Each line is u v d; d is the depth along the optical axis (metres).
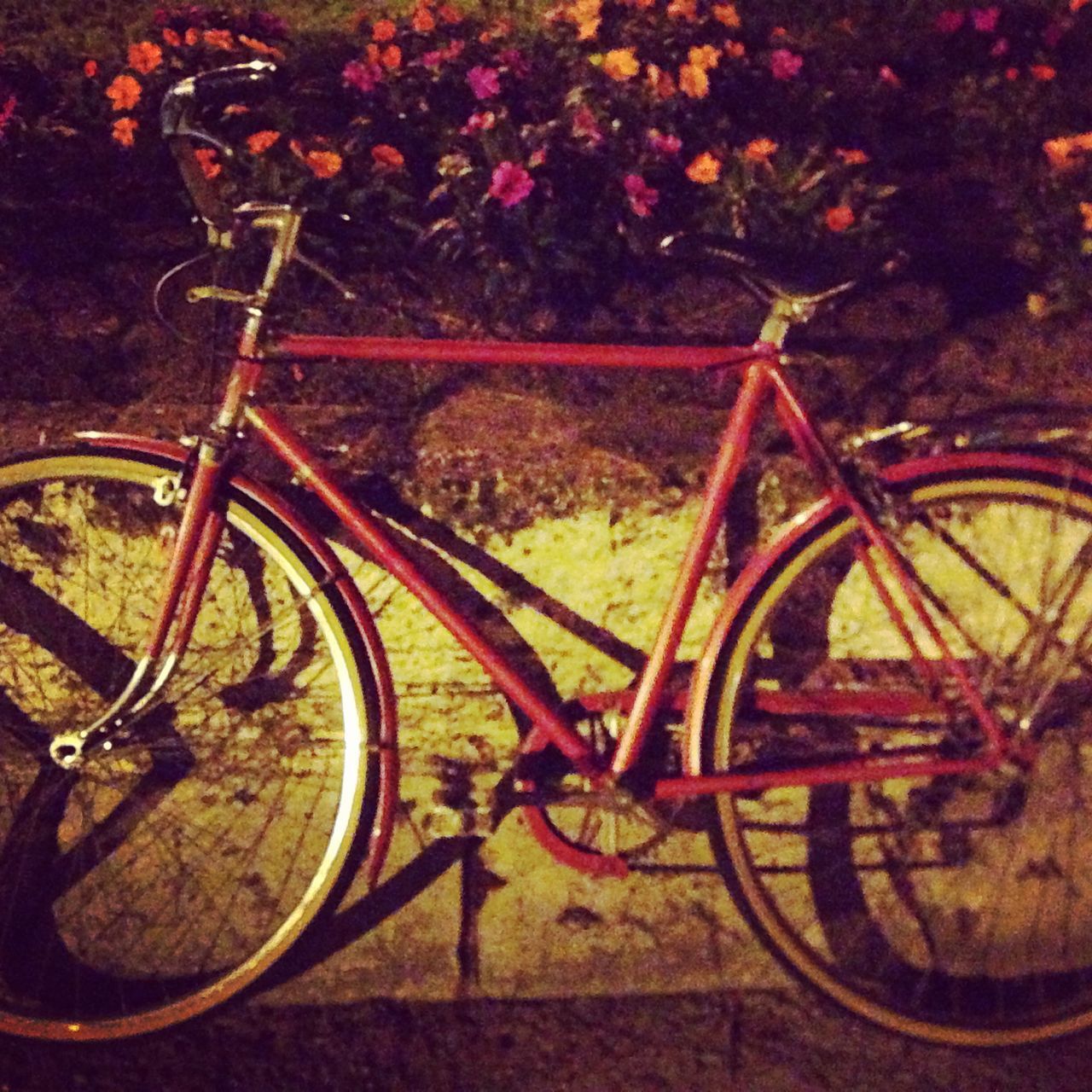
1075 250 3.03
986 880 2.71
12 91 3.55
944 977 2.56
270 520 2.21
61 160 3.33
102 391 2.63
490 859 2.68
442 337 2.79
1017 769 2.35
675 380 2.66
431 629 2.62
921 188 3.39
